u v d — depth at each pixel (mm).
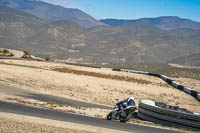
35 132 11008
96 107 22391
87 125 13672
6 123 11945
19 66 53188
